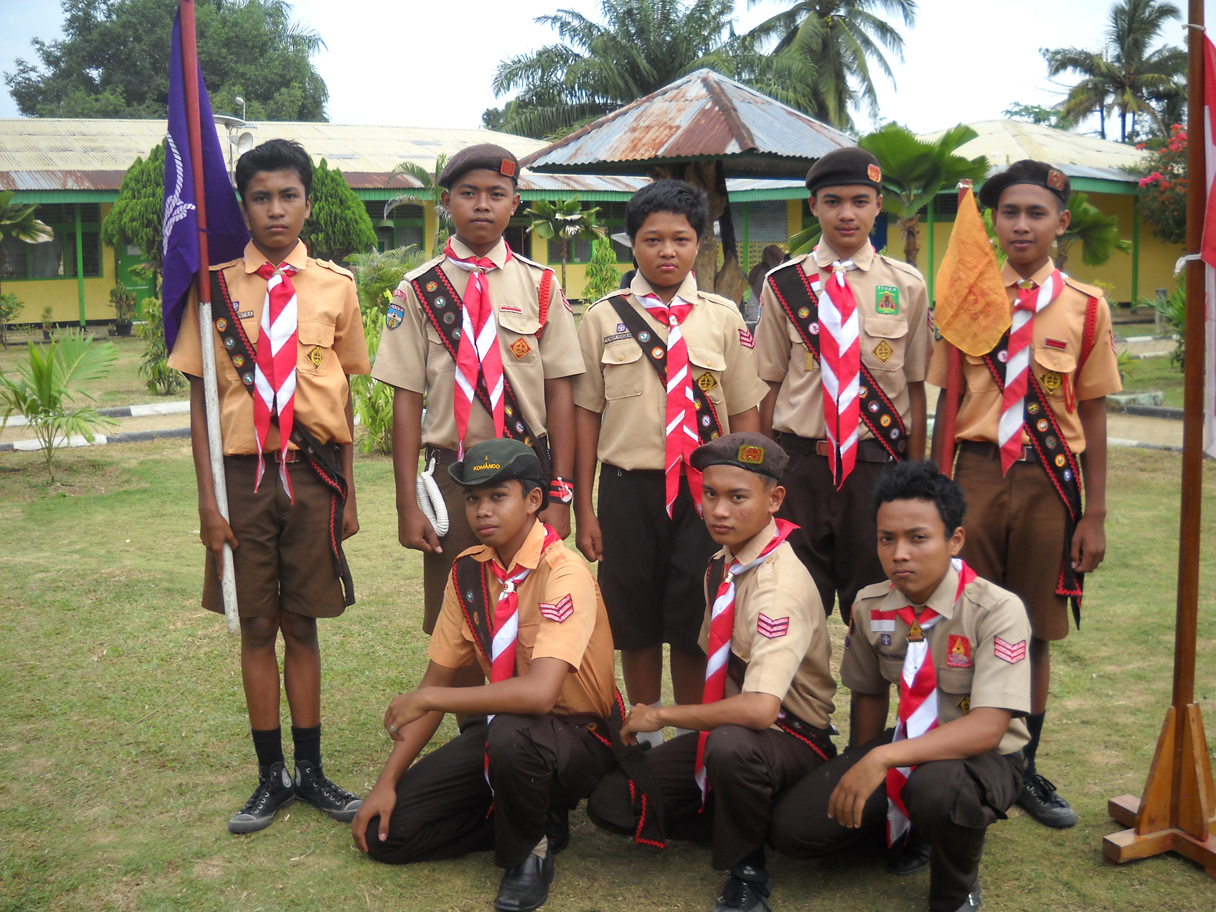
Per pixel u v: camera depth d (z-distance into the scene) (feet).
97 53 120.78
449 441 10.62
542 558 9.27
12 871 9.13
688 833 9.53
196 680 13.32
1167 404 35.35
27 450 28.78
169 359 9.86
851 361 10.66
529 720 8.68
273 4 121.29
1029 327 10.11
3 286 69.46
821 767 8.86
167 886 8.95
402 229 77.61
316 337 9.96
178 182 9.67
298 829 9.93
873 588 9.16
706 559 10.91
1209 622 15.03
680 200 10.71
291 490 9.91
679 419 10.74
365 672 13.69
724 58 91.45
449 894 8.90
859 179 10.63
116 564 18.10
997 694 8.33
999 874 9.04
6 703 12.55
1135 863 9.13
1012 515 10.30
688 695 11.53
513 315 10.64
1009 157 68.64
